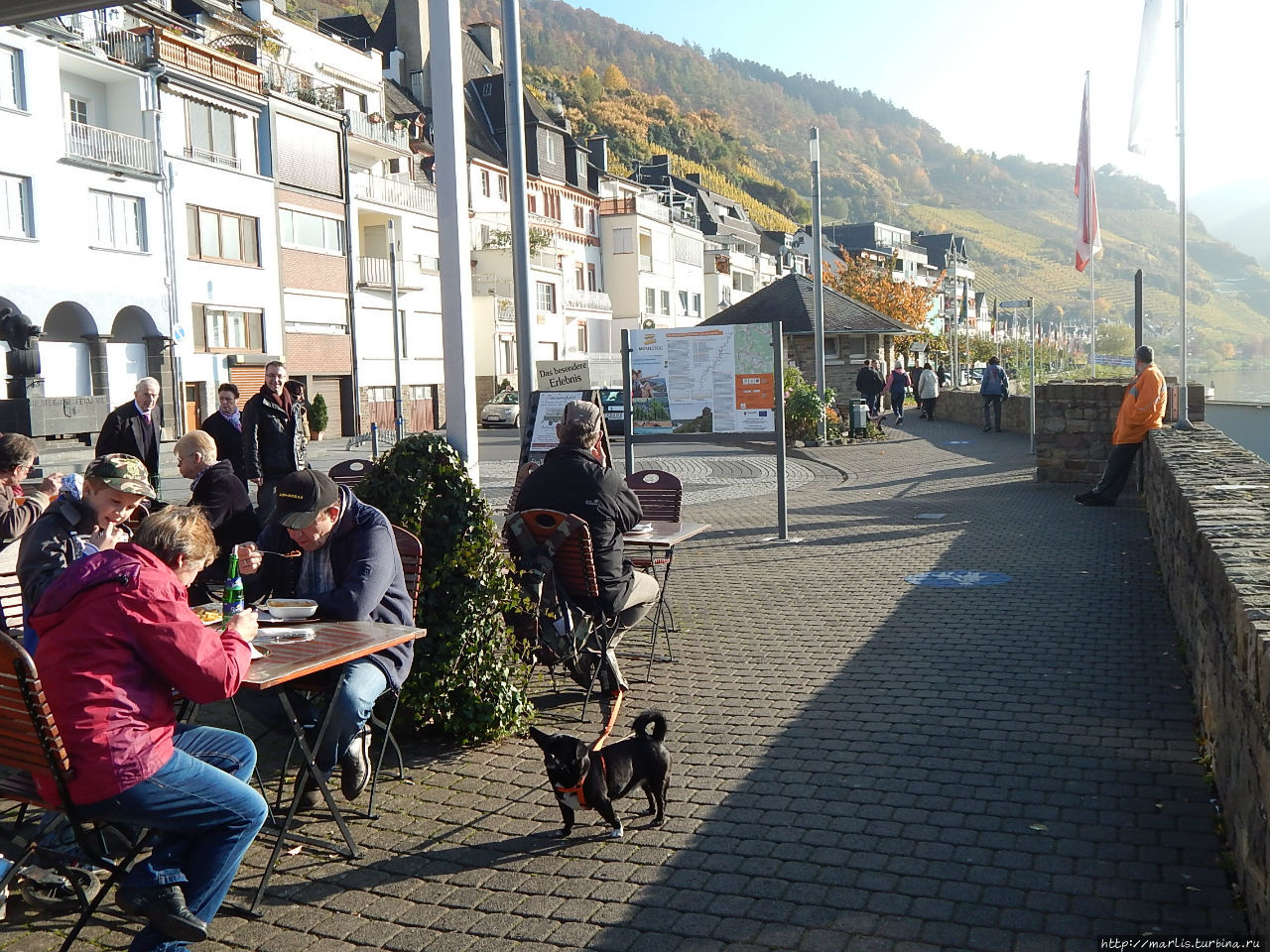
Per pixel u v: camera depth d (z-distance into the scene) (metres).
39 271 30.66
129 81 34.25
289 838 4.54
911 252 138.12
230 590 4.64
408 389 50.47
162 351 35.00
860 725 5.86
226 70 38.25
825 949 3.55
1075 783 4.93
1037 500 15.55
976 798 4.79
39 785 3.41
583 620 5.90
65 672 3.38
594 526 6.02
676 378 12.20
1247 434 20.77
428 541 5.68
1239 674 3.81
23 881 3.98
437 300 52.97
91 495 4.63
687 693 6.60
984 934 3.61
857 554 11.47
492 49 78.81
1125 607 8.52
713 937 3.66
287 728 5.11
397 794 5.07
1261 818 3.36
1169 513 8.48
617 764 4.46
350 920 3.90
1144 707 6.01
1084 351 115.69
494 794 5.05
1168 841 4.30
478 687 5.71
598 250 74.31
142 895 3.41
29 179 30.36
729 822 4.62
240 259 38.91
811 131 29.66
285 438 9.66
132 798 3.38
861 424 29.81
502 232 59.47
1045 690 6.38
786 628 8.26
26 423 20.48
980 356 81.56
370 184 47.97
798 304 40.75
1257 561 4.47
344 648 4.24
